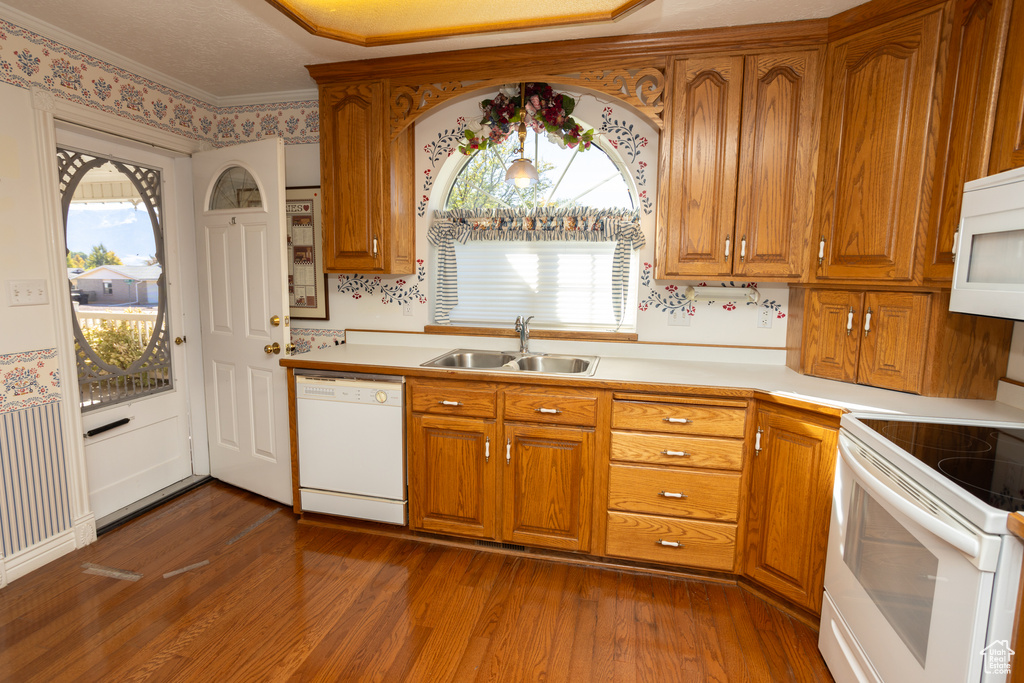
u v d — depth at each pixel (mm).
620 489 2242
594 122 2705
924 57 1823
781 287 2574
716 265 2350
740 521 2156
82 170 2506
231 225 2779
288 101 3047
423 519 2486
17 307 2117
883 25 1937
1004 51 1556
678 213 2363
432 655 1763
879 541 1437
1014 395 1880
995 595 1038
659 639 1860
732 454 2127
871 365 2090
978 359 1953
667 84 2311
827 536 1850
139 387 2848
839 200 2105
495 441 2348
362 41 2324
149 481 2904
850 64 2041
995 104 1582
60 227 2270
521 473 2338
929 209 1847
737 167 2279
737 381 2193
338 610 1988
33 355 2186
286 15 2043
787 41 2170
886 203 1955
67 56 2277
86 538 2416
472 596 2090
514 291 2998
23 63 2109
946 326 1916
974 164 1655
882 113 1947
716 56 2252
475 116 2848
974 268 1522
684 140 2320
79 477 2385
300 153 3072
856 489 1581
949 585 1130
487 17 2158
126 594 2066
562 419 2264
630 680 1669
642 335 2764
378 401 2451
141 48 2422
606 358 2715
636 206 2785
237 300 2820
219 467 3111
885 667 1357
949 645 1120
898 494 1315
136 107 2621
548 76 2438
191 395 3131
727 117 2262
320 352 2814
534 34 2275
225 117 3148
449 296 3045
